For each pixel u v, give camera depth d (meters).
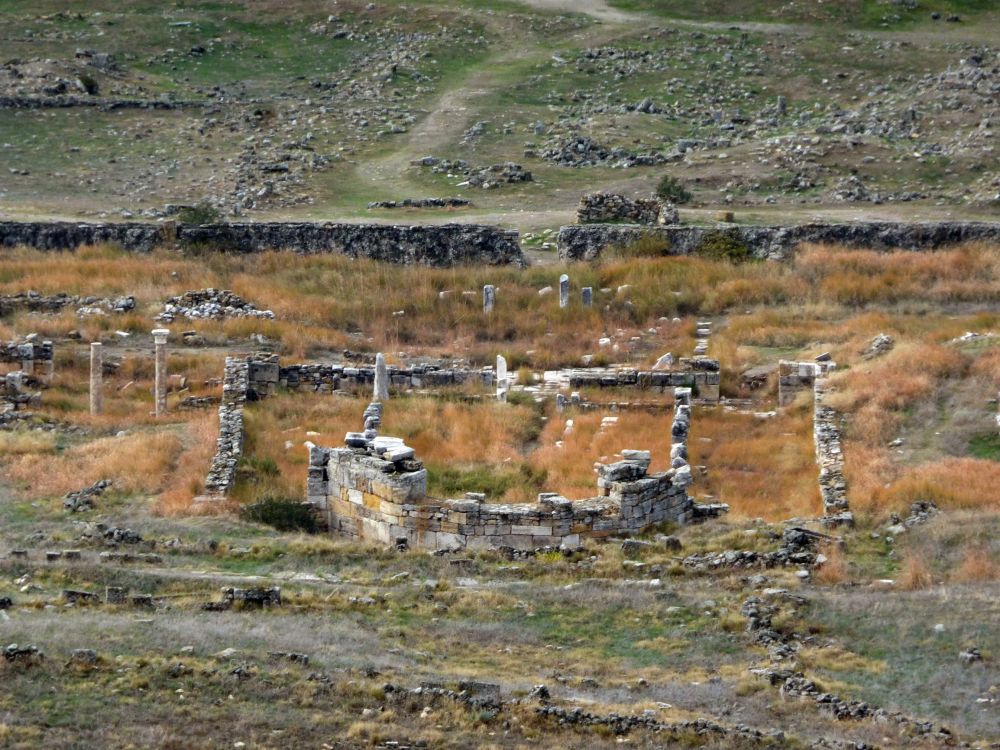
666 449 117.88
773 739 64.81
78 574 85.31
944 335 142.38
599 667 74.81
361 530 98.38
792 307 158.62
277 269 175.38
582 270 172.25
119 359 143.00
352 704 66.25
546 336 154.62
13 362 138.00
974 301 159.38
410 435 122.25
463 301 164.62
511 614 81.94
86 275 169.50
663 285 165.62
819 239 176.38
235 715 64.44
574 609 82.44
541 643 78.25
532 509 94.12
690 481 98.75
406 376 138.00
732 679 73.31
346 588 85.12
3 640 70.25
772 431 124.62
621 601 83.06
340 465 99.50
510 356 148.75
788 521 97.31
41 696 64.75
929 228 175.88
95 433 122.94
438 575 88.75
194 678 67.44
